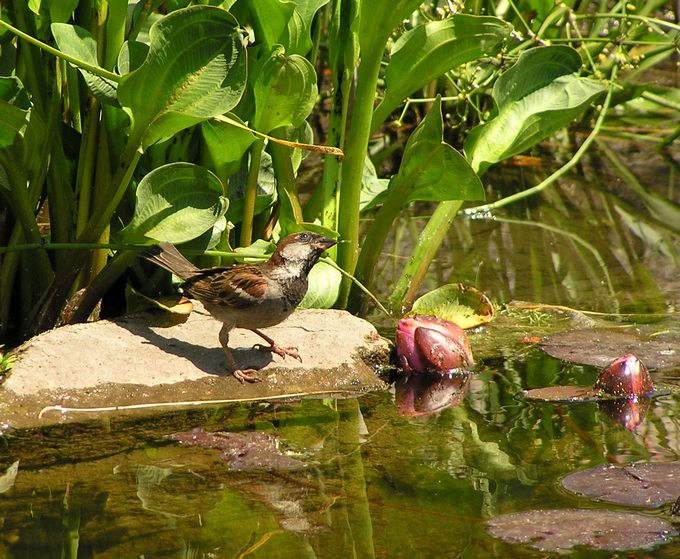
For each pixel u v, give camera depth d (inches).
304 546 201.2
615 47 549.3
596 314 379.6
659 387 302.8
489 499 222.2
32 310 323.0
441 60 332.8
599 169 590.6
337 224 350.3
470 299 363.6
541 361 331.3
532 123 354.9
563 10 507.2
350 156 341.1
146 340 304.3
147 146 289.4
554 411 284.5
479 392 302.4
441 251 462.0
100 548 198.7
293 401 294.2
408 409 287.3
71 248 303.6
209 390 292.4
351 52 336.2
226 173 325.1
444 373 319.0
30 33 309.1
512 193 545.0
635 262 446.3
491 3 535.5
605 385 295.9
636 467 235.3
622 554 195.0
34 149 301.9
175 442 256.7
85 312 317.7
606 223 502.0
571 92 354.6
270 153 339.6
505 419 277.6
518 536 202.2
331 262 328.8
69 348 290.7
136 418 274.7
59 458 245.4
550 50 351.9
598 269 436.8
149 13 315.3
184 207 298.5
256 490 227.9
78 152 335.9
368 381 309.7
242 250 329.4
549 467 241.6
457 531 206.8
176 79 278.7
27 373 279.4
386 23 324.8
